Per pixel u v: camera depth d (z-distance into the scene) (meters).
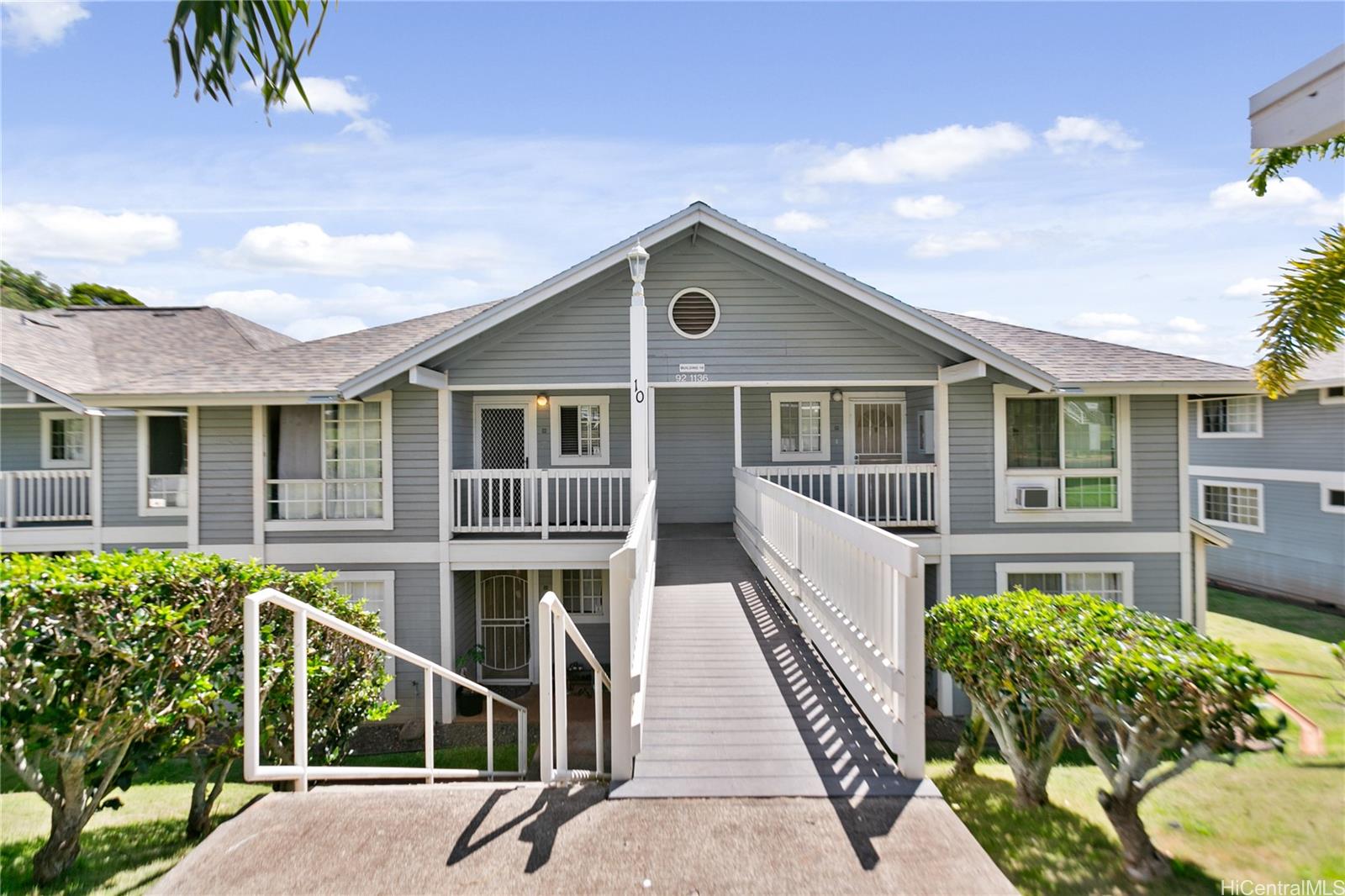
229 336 16.75
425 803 3.32
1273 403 17.08
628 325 10.23
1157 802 5.51
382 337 12.49
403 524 10.27
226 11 2.86
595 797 3.38
